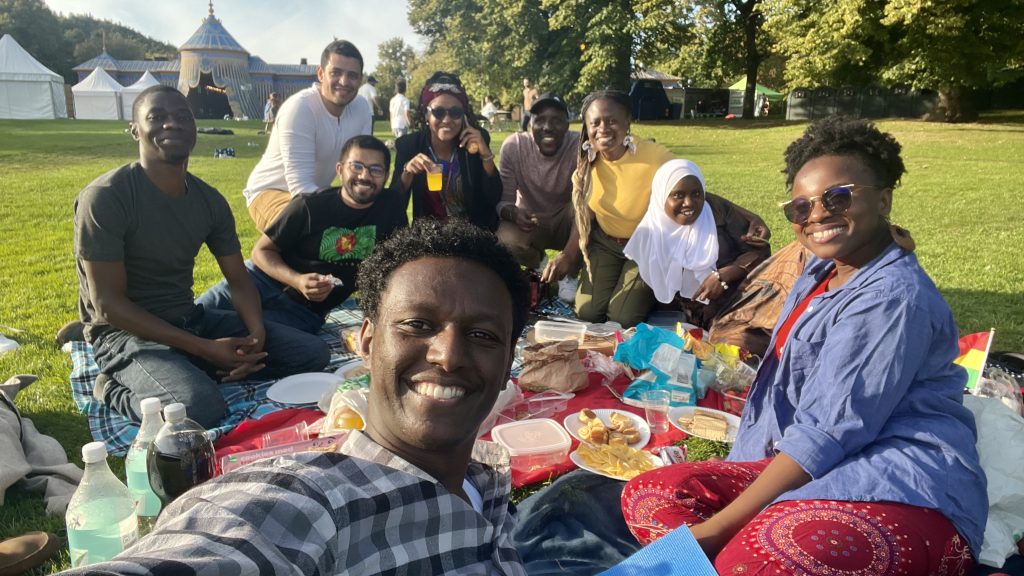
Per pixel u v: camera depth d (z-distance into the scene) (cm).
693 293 524
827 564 185
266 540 96
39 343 495
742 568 189
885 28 2361
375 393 125
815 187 228
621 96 526
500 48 3597
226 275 421
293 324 473
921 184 1364
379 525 112
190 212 390
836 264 248
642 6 3025
